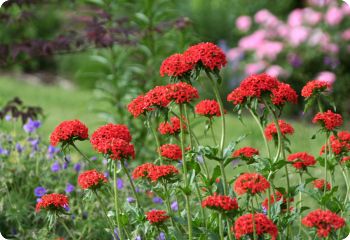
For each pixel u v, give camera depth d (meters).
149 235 3.77
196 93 3.45
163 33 6.99
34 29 14.34
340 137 4.00
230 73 11.04
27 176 5.42
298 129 8.08
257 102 3.45
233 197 3.76
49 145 5.72
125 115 6.83
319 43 10.60
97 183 3.57
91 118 10.24
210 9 12.83
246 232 3.05
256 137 7.42
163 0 7.09
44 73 15.52
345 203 3.85
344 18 11.07
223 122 3.57
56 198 3.77
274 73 10.34
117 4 7.35
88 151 7.46
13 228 5.14
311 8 11.67
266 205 4.02
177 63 3.50
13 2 6.32
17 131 7.08
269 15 11.43
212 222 3.66
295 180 6.18
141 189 5.20
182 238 3.55
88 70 13.23
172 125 4.01
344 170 4.06
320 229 3.14
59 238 4.70
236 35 12.55
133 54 7.43
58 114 10.63
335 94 9.32
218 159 3.49
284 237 3.74
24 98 11.94
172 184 3.76
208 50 3.41
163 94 3.43
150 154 6.17
